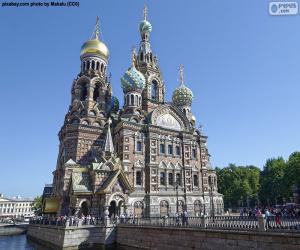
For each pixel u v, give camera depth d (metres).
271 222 23.72
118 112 69.69
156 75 72.06
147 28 76.56
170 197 56.22
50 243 42.69
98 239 39.38
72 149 57.66
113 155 51.91
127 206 47.94
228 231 24.66
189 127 64.75
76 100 63.81
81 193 46.47
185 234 29.00
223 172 110.94
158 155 57.94
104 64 69.62
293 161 78.88
